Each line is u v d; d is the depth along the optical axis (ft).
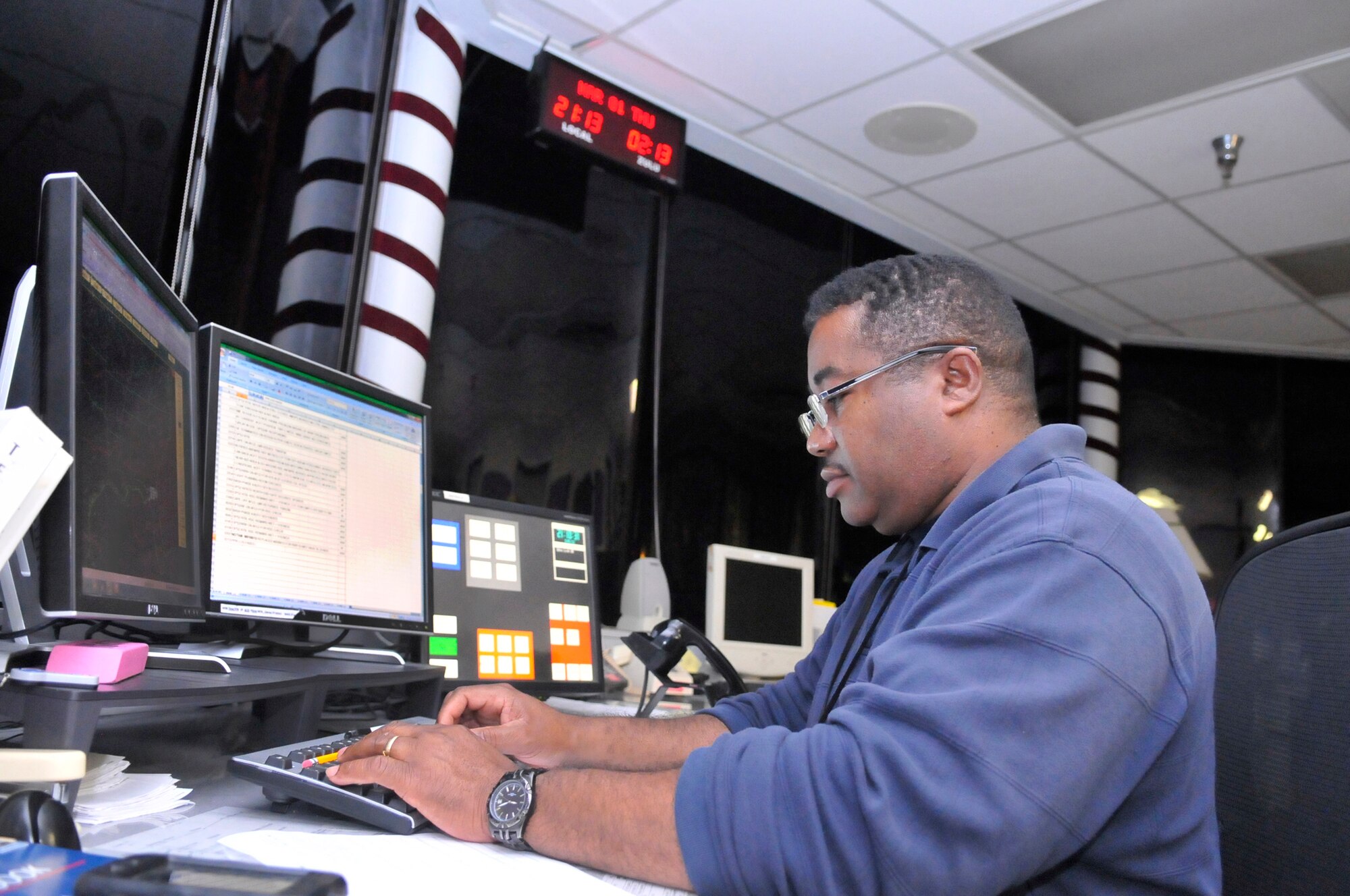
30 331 2.58
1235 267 14.75
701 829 2.07
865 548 13.79
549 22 9.88
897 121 11.33
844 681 3.02
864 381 3.04
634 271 11.43
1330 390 18.45
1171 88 10.31
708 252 12.32
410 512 4.54
